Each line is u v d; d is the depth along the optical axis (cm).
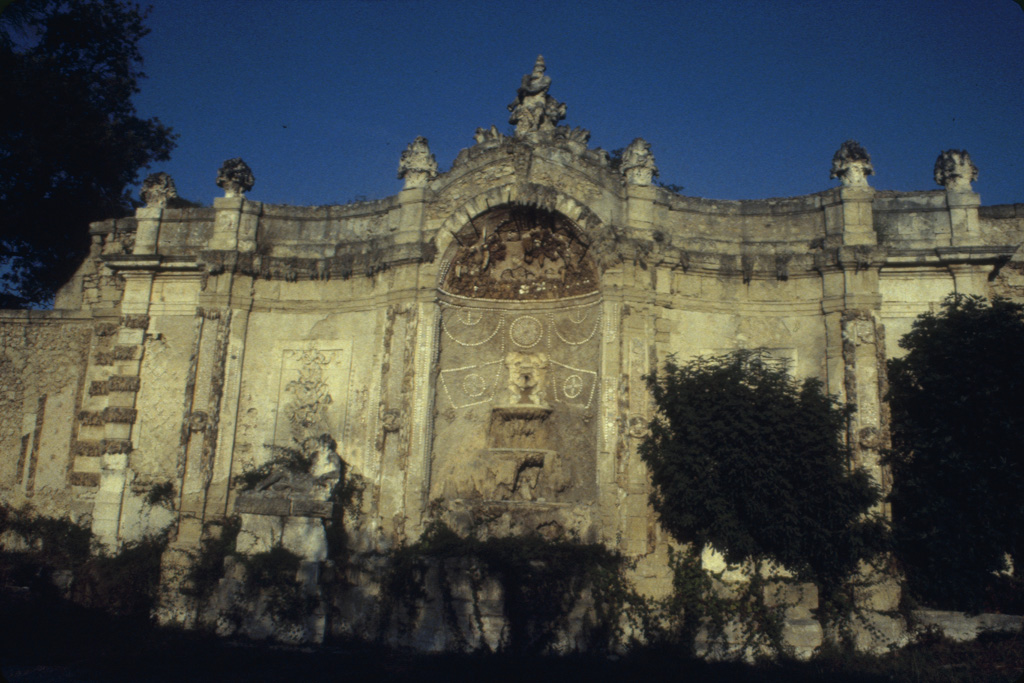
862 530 2103
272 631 2169
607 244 2352
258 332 2733
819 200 2520
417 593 2119
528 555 2084
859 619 2073
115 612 2419
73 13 3656
